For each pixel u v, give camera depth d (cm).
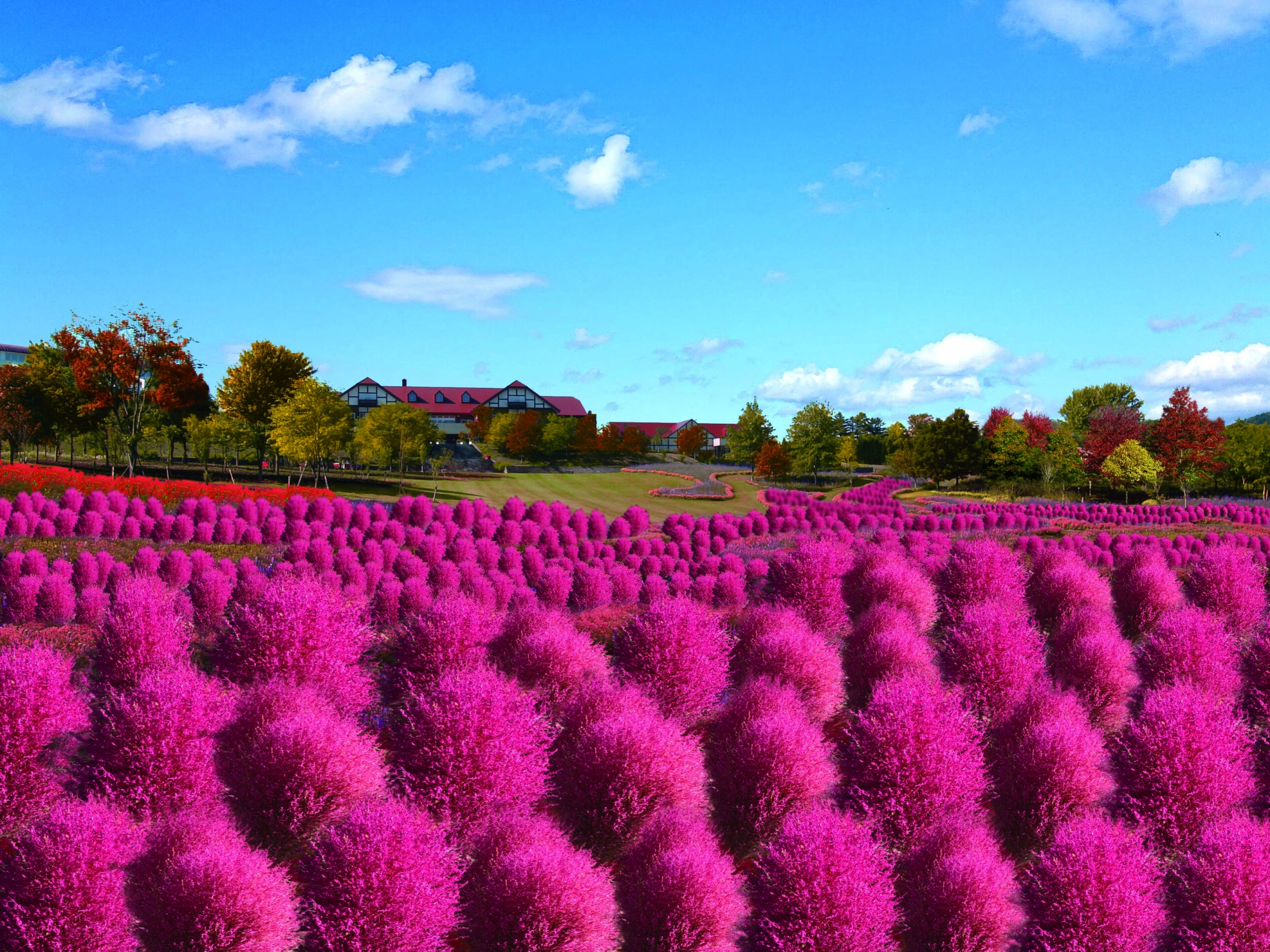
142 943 533
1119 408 6700
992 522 3638
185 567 1564
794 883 564
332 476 5612
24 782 638
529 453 9819
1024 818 718
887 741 702
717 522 2691
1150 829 702
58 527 2139
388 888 516
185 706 670
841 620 1208
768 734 700
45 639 1148
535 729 708
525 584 1683
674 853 576
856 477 7744
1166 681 986
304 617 840
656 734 685
